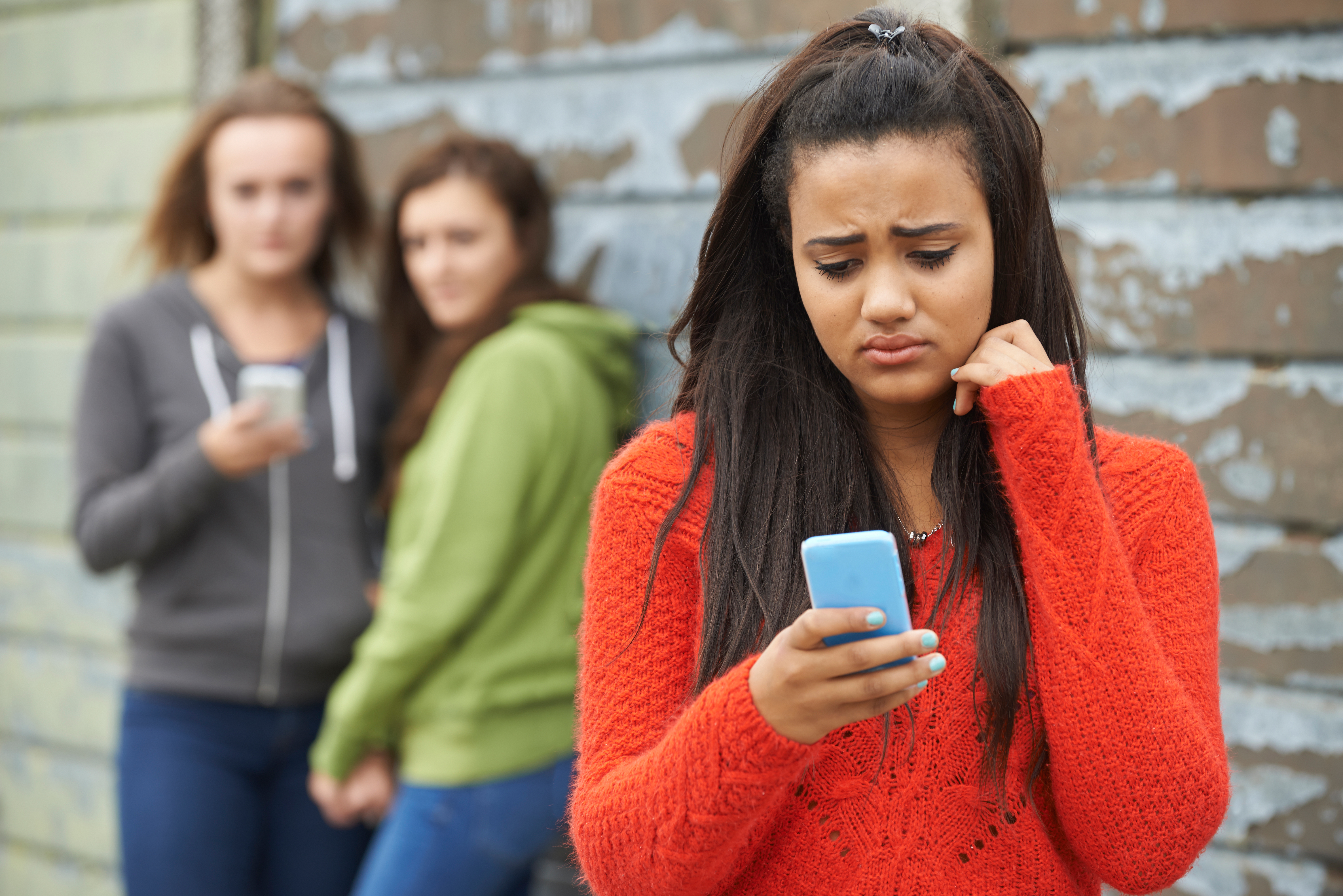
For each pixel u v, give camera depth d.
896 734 1.80
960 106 1.74
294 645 3.88
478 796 3.43
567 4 4.36
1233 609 3.40
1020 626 1.79
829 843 1.81
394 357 4.20
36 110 5.57
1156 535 1.85
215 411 3.95
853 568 1.50
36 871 5.65
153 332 3.98
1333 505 3.27
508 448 3.45
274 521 3.92
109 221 5.40
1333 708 3.28
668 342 2.09
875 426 1.98
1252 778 3.38
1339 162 3.23
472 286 3.95
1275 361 3.34
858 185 1.69
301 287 4.27
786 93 1.85
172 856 3.76
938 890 1.78
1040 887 1.81
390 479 3.91
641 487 1.94
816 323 1.79
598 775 1.81
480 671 3.45
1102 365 3.51
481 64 4.54
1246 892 3.38
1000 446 1.77
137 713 3.87
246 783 3.91
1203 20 3.35
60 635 5.60
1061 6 3.50
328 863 4.00
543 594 3.57
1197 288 3.39
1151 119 3.42
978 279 1.75
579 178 4.37
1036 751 1.80
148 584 3.91
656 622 1.89
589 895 2.85
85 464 3.90
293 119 4.03
